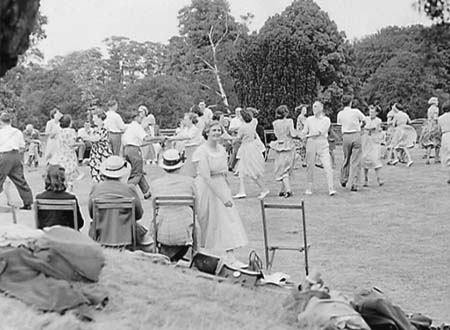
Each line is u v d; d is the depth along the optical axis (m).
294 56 36.66
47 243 5.28
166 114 45.19
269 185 18.34
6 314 4.63
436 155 23.23
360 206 14.60
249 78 37.00
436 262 9.68
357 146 16.81
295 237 11.55
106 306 5.22
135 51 54.78
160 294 5.76
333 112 44.62
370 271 9.18
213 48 53.97
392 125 22.73
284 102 36.44
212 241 8.84
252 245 10.84
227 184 8.98
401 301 7.83
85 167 23.39
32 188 18.88
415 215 13.48
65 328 4.63
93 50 52.72
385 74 29.27
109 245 7.92
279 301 6.10
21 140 13.83
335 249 10.59
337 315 5.47
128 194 8.07
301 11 44.12
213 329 5.17
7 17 4.71
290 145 16.08
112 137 16.08
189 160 16.52
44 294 4.95
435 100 22.84
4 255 5.13
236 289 6.37
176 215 8.20
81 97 46.56
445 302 7.80
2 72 4.86
